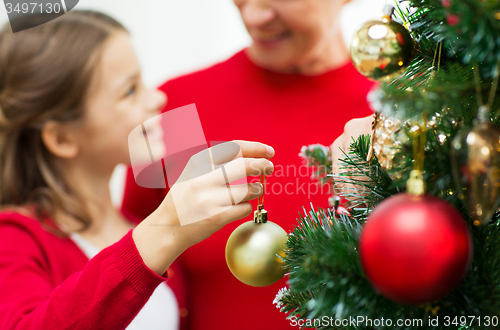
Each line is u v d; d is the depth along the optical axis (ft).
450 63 2.30
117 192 7.26
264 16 4.01
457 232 2.10
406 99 2.11
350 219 2.59
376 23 2.25
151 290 2.72
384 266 2.10
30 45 4.16
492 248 2.30
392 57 2.23
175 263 4.75
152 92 4.82
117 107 4.34
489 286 2.25
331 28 4.39
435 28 2.24
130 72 4.42
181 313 4.66
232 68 5.15
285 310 2.57
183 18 8.41
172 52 8.43
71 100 4.17
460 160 2.12
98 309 2.71
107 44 4.27
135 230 2.76
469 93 2.20
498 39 2.08
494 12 2.08
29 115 4.11
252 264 2.61
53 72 4.13
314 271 2.23
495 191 2.10
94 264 2.78
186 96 5.10
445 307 2.28
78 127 4.24
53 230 4.08
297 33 4.14
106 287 2.70
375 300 2.27
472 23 2.07
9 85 4.17
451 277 2.10
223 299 4.70
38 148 4.27
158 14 8.32
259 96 4.94
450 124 2.27
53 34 4.22
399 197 2.17
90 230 4.42
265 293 4.57
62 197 4.21
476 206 2.13
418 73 2.40
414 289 2.10
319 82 4.87
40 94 4.12
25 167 4.24
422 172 2.28
